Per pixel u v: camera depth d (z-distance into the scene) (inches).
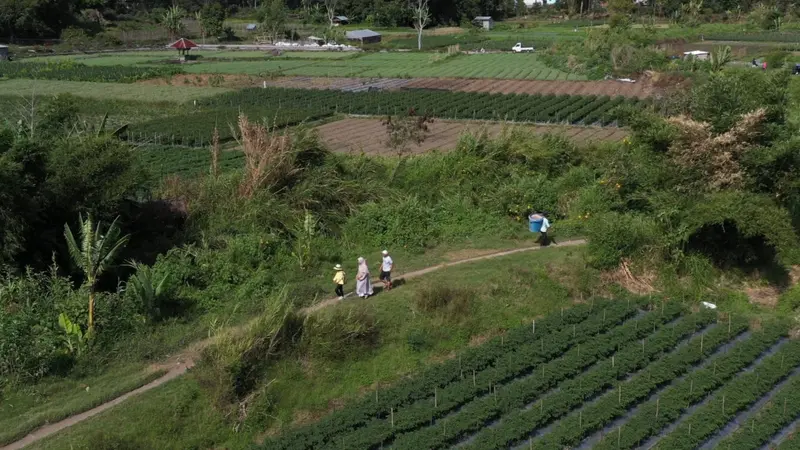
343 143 2079.2
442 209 1366.9
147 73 3651.6
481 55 4244.6
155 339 930.1
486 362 904.9
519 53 4259.4
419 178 1464.1
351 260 1203.9
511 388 839.1
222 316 996.6
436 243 1267.2
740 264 1147.3
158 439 746.2
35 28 5137.8
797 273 1139.9
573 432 756.6
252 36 5639.8
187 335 943.7
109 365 880.3
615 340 940.0
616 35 3565.5
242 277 1092.5
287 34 5575.8
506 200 1365.7
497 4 6476.4
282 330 881.5
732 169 1152.2
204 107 2785.4
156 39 5546.3
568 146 1555.1
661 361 893.2
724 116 1165.1
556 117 2324.1
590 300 1077.1
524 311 1041.5
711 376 854.5
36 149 1039.6
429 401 828.0
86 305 925.8
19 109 1798.7
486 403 808.9
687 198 1157.7
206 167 1827.0
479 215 1348.4
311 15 6131.9
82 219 1040.8
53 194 1053.2
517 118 2352.4
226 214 1269.7
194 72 3823.8
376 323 949.2
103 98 2957.7
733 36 4441.4
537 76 3334.2
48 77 3629.4
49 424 766.5
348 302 1019.3
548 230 1311.5
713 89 1218.6
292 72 3777.1
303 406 829.8
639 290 1109.7
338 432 775.7
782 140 1147.9
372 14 6269.7
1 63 4082.2
